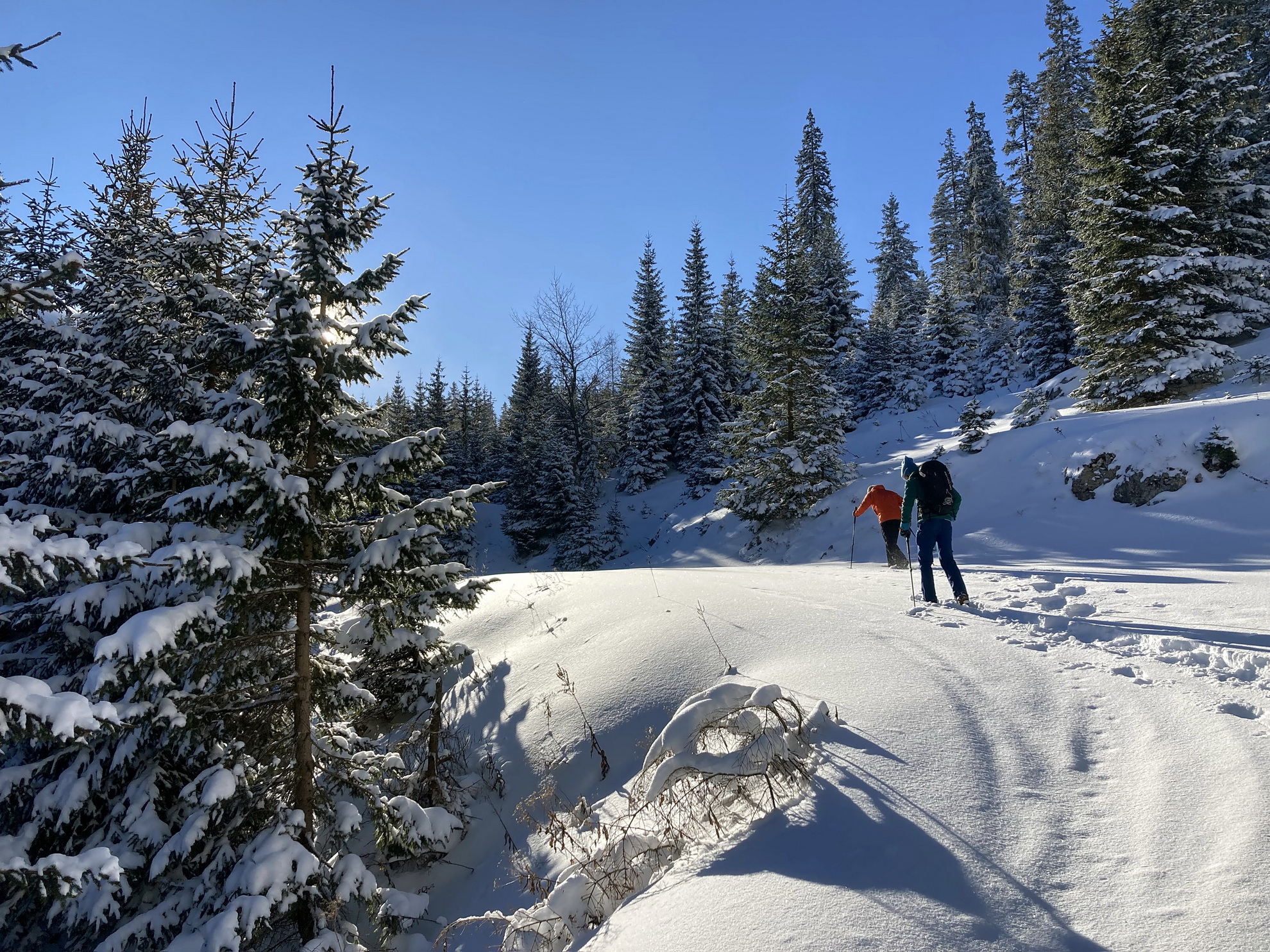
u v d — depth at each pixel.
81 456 7.50
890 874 2.65
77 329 8.64
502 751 6.02
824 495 21.19
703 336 40.59
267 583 4.92
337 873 4.71
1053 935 2.22
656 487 40.09
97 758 5.67
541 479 36.72
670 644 6.19
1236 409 13.23
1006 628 5.37
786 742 3.64
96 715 3.43
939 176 56.78
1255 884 2.21
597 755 5.29
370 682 7.13
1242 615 5.23
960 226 54.56
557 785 5.28
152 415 7.96
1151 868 2.43
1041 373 30.17
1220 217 18.81
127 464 7.32
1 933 6.05
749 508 21.97
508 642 8.48
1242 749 3.05
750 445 22.80
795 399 21.92
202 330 8.05
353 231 5.37
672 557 25.53
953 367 36.12
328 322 5.20
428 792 5.87
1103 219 18.55
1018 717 3.72
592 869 3.62
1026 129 50.22
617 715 5.52
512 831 5.22
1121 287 18.33
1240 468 12.41
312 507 5.00
